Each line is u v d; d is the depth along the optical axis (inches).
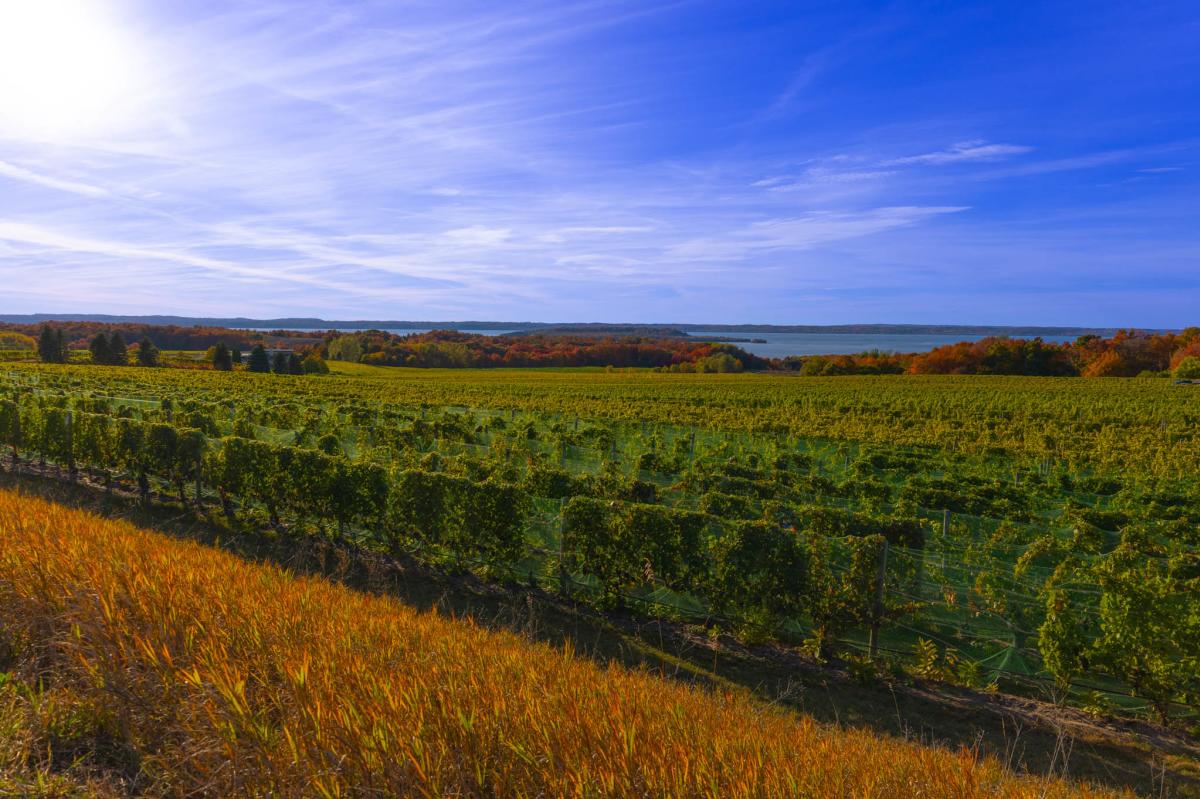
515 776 140.6
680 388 2864.2
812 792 150.3
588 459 927.7
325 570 485.7
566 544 446.6
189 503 645.3
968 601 408.8
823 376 3983.8
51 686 171.0
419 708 154.6
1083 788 222.4
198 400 1290.6
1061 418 1765.5
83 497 666.8
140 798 135.1
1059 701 341.7
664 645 393.1
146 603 198.4
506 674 195.3
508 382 3257.9
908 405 2087.8
